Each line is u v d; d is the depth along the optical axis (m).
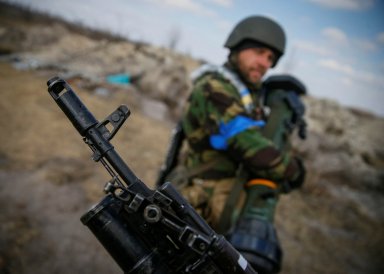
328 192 6.41
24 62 10.80
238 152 1.62
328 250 4.30
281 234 4.42
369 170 8.00
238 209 1.66
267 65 1.79
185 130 1.82
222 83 1.70
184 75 12.48
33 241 3.15
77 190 4.20
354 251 4.48
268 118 1.83
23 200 3.75
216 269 0.85
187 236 0.82
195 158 1.79
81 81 9.60
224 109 1.63
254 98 1.83
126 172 0.89
